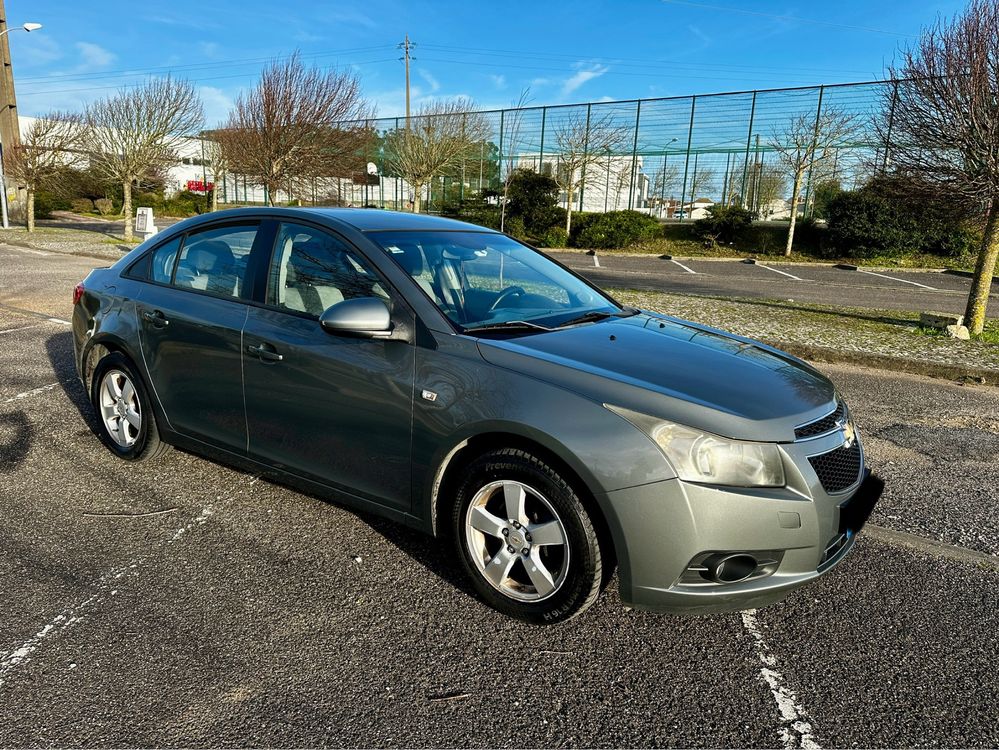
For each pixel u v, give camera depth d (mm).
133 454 4008
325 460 3066
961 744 2119
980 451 4906
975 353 8234
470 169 32750
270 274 3328
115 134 23031
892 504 3930
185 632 2553
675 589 2348
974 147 8320
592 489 2346
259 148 18500
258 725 2111
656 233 30094
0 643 2453
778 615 2791
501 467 2566
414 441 2748
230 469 4039
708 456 2303
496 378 2561
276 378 3139
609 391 2426
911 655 2553
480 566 2727
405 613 2711
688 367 2697
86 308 4184
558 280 3703
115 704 2180
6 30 24000
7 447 4289
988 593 2994
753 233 28781
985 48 8062
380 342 2850
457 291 3055
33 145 25078
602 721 2176
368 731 2104
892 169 9555
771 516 2311
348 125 19078
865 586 3029
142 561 3033
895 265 24609
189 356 3506
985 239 9461
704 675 2410
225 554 3115
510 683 2338
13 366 6191
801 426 2473
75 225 31672
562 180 30688
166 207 42594
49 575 2900
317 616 2676
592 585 2457
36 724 2082
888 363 7766
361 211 3580
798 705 2275
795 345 8359
